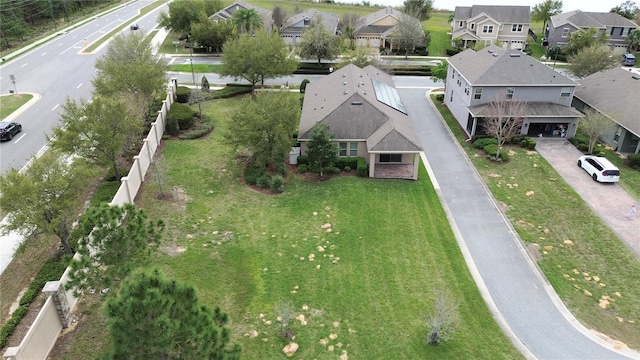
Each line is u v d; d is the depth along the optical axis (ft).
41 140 127.65
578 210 108.06
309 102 137.90
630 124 134.82
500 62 145.07
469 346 68.44
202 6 251.39
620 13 304.09
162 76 136.26
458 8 263.49
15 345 60.23
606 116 137.08
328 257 85.61
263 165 113.60
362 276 81.25
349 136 118.21
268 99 111.34
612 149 141.38
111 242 56.49
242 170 114.52
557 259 91.81
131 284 43.16
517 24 252.62
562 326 75.05
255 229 92.27
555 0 304.09
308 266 82.84
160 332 40.45
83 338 61.26
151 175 106.63
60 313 61.52
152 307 40.98
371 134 118.21
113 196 92.84
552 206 109.40
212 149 124.16
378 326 70.33
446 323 68.44
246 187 107.55
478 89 141.38
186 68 203.92
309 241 89.92
